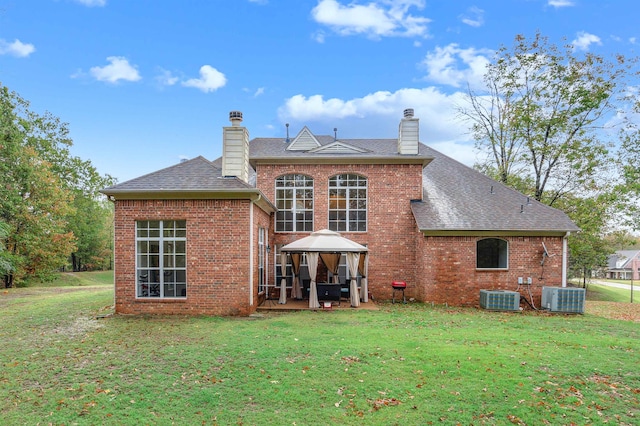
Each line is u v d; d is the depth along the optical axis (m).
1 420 5.22
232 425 5.11
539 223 15.88
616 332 10.92
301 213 17.38
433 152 21.75
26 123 28.17
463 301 15.67
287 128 20.72
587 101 24.22
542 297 15.40
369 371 7.03
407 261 16.92
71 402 5.77
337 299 14.70
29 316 12.45
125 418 5.28
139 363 7.48
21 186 28.44
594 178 25.31
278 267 17.09
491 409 5.63
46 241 30.53
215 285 12.50
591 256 29.11
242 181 13.16
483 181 19.41
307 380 6.60
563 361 7.77
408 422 5.22
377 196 17.12
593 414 5.55
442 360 7.65
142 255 12.82
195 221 12.59
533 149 26.28
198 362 7.49
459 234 15.69
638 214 24.34
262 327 10.56
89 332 10.05
